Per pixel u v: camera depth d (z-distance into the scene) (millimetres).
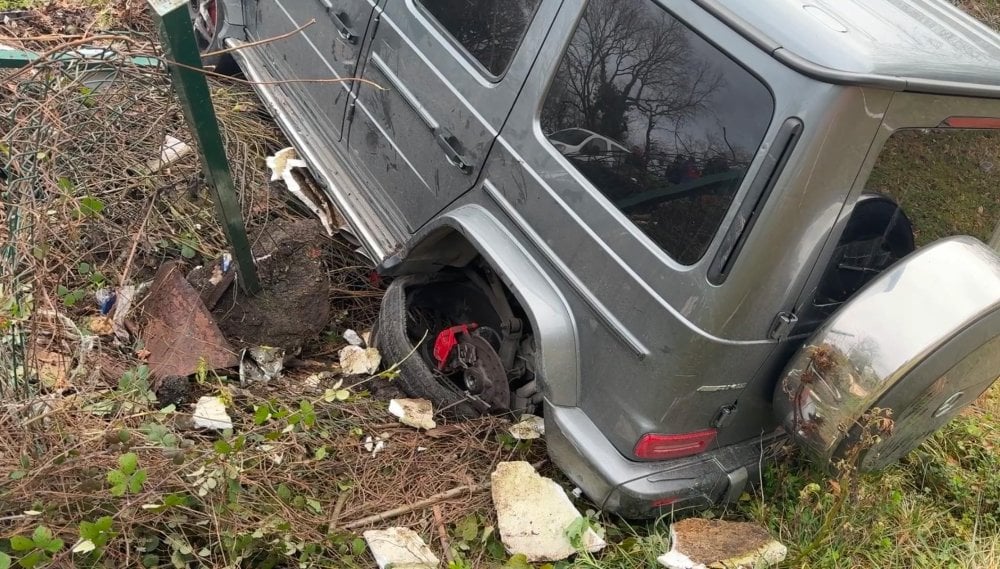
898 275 2443
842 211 2297
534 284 2732
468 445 3062
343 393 3041
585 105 2613
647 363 2475
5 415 2314
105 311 3152
